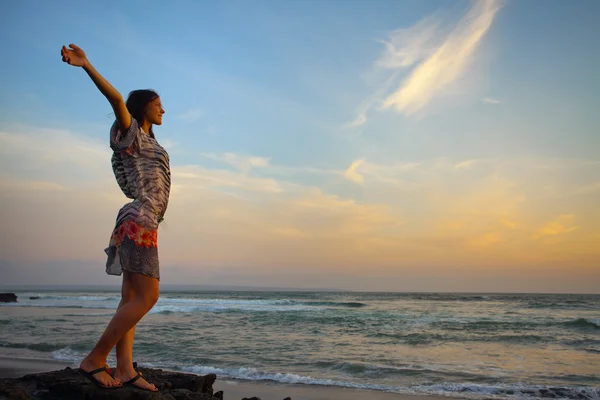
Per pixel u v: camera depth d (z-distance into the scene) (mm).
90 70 2480
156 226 2961
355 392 8039
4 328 16969
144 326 18844
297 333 17203
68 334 15000
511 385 8742
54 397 3053
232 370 9648
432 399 7691
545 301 56688
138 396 2967
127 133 2814
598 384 9023
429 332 18250
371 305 43594
